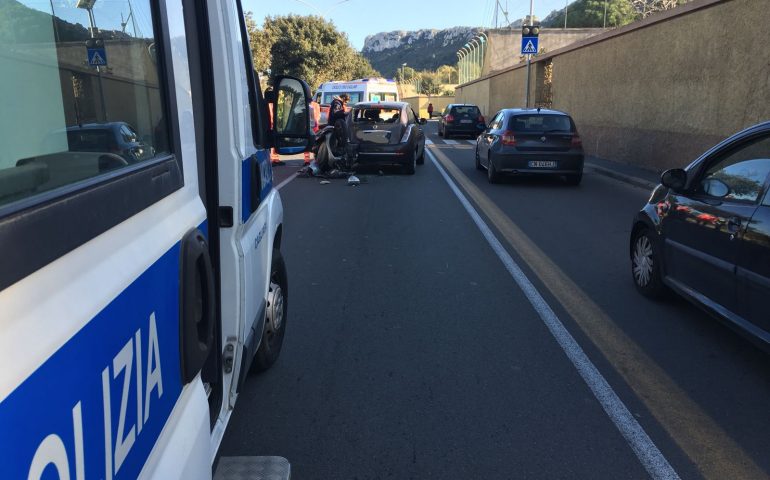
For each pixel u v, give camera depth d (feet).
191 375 6.16
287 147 13.42
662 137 46.78
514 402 12.39
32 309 3.50
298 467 10.28
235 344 9.29
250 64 11.46
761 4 34.86
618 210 33.83
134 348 4.76
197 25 8.75
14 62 4.17
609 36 56.80
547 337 15.69
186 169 6.74
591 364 14.10
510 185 43.75
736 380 13.30
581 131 66.44
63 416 3.67
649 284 18.42
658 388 12.94
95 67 5.16
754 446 10.80
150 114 6.05
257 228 11.10
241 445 10.90
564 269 21.93
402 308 17.84
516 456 10.55
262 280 11.51
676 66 44.60
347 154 48.11
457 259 23.30
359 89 82.84
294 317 17.11
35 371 3.39
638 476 9.98
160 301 5.38
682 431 11.28
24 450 3.26
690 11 42.14
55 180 4.41
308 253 24.22
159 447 5.24
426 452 10.69
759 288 12.60
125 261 4.70
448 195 39.09
